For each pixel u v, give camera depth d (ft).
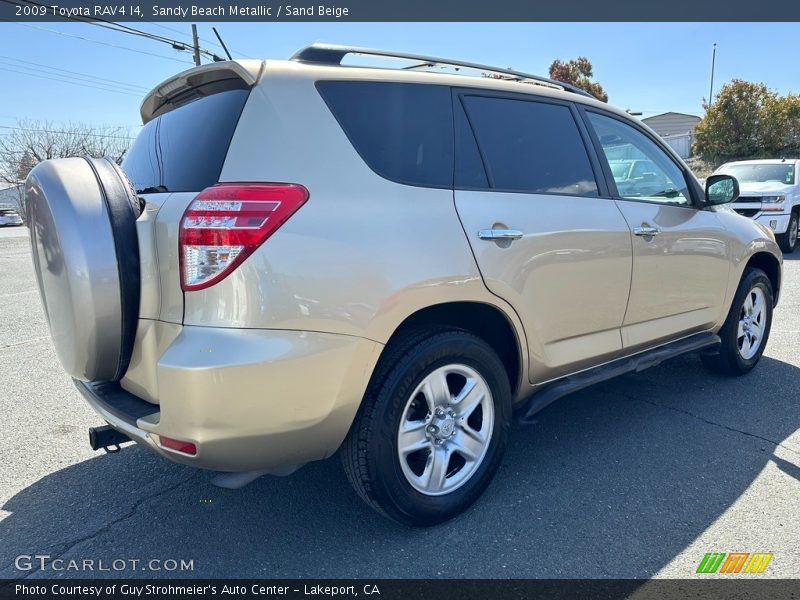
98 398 8.04
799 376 14.99
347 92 7.92
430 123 8.61
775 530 8.46
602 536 8.36
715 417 12.48
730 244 13.33
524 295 8.97
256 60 7.57
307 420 7.02
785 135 91.61
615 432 11.80
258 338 6.59
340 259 7.08
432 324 8.42
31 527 8.75
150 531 8.62
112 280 7.10
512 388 9.68
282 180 6.95
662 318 11.93
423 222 7.90
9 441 11.66
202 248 6.58
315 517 8.91
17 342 19.66
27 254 52.29
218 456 6.74
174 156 8.02
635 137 11.96
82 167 7.43
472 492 8.84
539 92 10.28
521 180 9.46
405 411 7.92
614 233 10.43
